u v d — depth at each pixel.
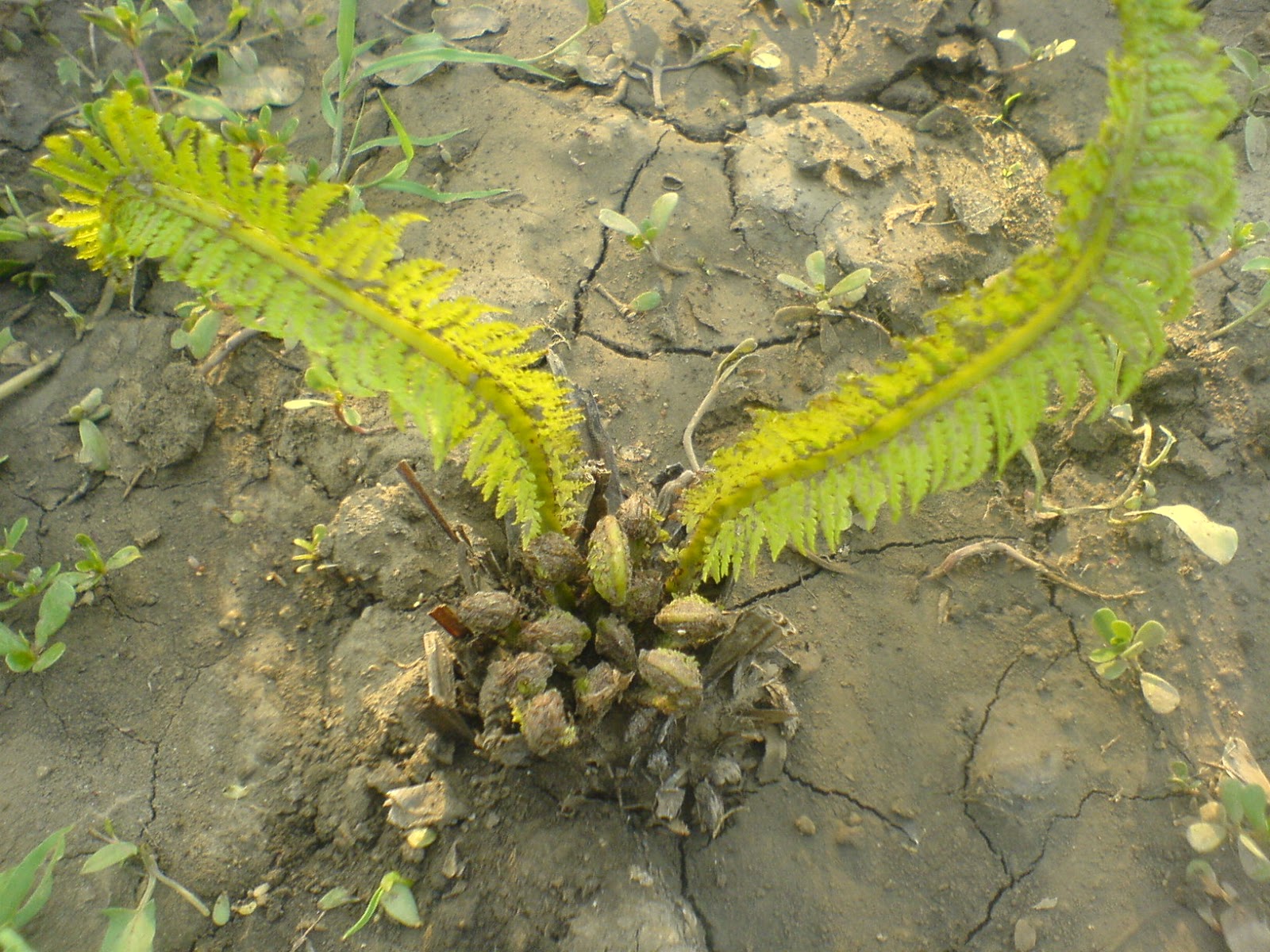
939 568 0.49
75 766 0.44
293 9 0.65
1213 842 0.42
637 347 0.55
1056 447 0.52
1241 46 0.62
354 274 0.31
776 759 0.45
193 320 0.52
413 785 0.43
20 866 0.39
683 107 0.62
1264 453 0.50
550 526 0.42
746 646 0.42
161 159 0.29
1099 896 0.43
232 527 0.49
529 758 0.43
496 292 0.54
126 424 0.50
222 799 0.43
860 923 0.43
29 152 0.58
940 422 0.32
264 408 0.52
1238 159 0.59
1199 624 0.47
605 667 0.40
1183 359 0.52
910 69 0.64
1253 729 0.45
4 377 0.52
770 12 0.65
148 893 0.40
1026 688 0.47
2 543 0.48
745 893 0.43
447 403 0.34
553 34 0.65
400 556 0.47
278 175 0.29
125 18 0.56
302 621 0.48
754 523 0.38
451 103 0.62
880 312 0.55
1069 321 0.29
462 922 0.41
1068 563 0.49
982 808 0.44
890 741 0.46
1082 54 0.63
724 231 0.58
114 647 0.47
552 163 0.60
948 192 0.58
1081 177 0.27
